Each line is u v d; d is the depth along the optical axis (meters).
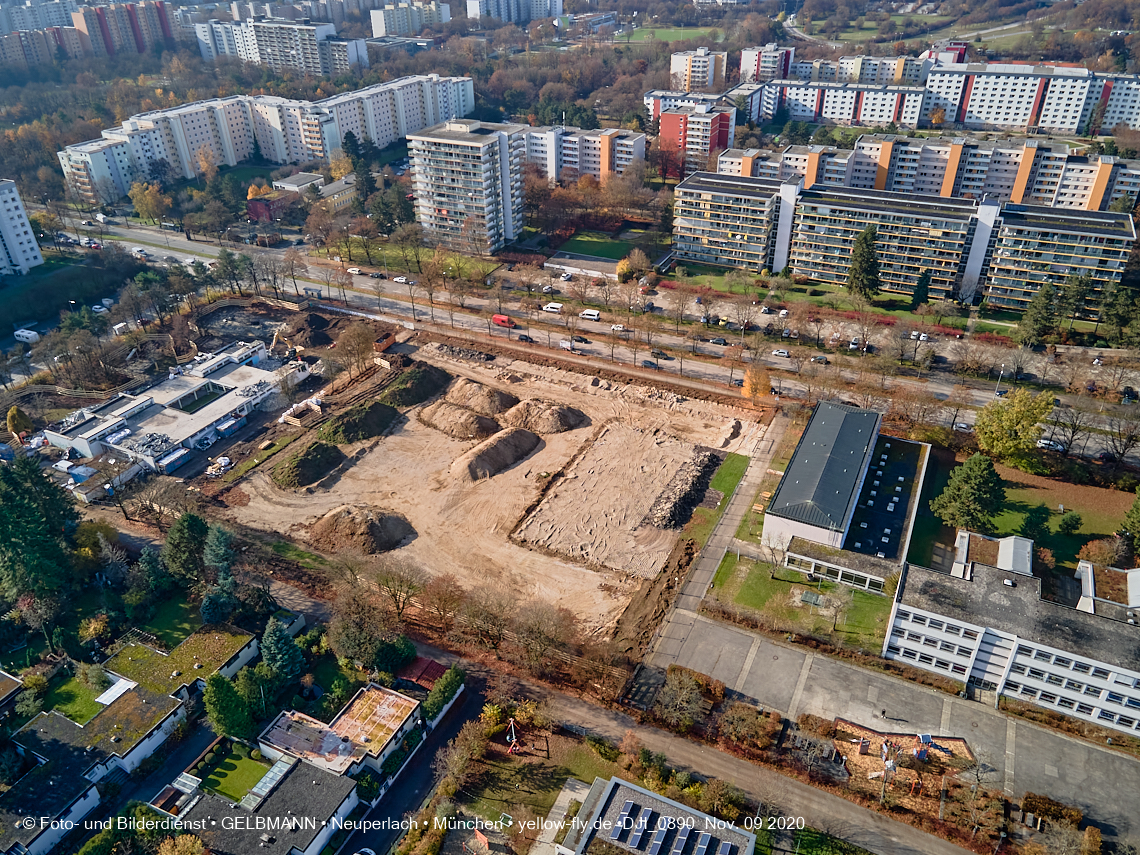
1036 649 110.69
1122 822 99.31
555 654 125.56
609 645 126.38
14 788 103.12
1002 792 103.50
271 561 146.00
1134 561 136.62
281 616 131.12
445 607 132.00
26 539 130.12
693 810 91.62
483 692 120.12
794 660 123.50
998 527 147.50
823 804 102.81
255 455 177.88
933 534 145.75
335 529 151.50
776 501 144.38
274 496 164.00
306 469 169.00
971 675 118.50
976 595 119.62
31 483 138.00
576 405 192.12
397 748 109.88
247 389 197.25
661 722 114.12
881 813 101.50
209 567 135.88
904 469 161.50
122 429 182.38
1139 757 107.81
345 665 122.38
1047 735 111.50
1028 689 115.12
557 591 138.25
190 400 197.88
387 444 180.00
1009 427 159.50
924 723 113.25
